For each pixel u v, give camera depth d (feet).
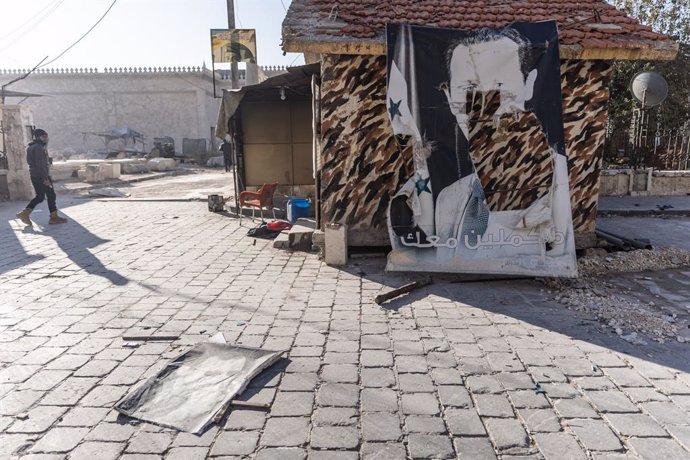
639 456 9.07
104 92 118.93
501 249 19.44
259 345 13.69
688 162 48.44
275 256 23.85
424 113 19.25
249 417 10.32
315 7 23.25
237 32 50.88
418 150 19.36
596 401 10.89
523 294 18.26
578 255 23.17
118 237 28.48
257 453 9.16
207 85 123.34
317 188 24.90
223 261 22.95
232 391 11.08
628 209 37.01
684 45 48.47
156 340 14.05
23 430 9.83
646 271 21.71
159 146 107.14
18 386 11.48
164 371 12.00
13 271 21.27
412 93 19.19
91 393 11.21
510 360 12.87
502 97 19.36
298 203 30.55
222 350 13.09
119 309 16.57
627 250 24.00
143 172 80.33
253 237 28.40
